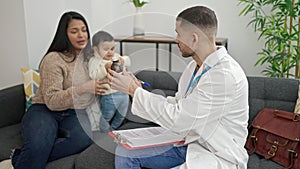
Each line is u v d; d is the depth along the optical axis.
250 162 1.59
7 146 1.76
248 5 2.44
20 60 2.47
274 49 2.40
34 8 2.37
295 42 2.49
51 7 2.46
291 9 2.15
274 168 1.53
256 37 2.69
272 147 1.62
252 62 2.76
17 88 2.17
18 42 2.43
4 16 2.42
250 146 1.71
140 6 2.64
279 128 1.65
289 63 2.37
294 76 2.45
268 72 2.56
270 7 2.56
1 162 1.67
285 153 1.57
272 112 1.76
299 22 2.29
